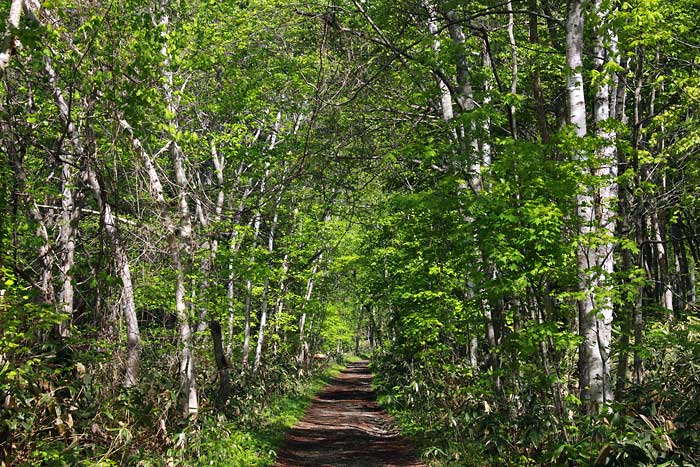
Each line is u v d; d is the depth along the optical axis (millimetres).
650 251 20156
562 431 9570
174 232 12570
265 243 23422
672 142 14852
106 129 10633
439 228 11789
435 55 12531
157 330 15734
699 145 14000
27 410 8203
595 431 8375
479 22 15344
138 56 9758
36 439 8438
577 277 9609
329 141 16125
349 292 40219
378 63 15047
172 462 10586
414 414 19594
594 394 9586
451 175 10648
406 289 20031
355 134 16344
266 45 17250
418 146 11367
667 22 11922
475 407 14680
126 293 11797
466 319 14391
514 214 9086
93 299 11828
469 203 9617
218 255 14938
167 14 13680
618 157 12008
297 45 17375
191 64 14453
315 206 21656
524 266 9797
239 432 14602
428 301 17844
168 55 12023
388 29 14500
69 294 11242
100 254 10758
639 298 11258
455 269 12906
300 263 24438
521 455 10836
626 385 11742
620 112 12766
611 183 9453
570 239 9445
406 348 23781
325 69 15797
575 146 8977
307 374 35438
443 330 18328
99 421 9742
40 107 11938
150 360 15148
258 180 19250
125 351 12391
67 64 9828
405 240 17250
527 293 11648
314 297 33812
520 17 16812
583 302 9812
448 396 17453
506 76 16484
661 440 7566
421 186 18469
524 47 15469
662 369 11133
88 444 9180
